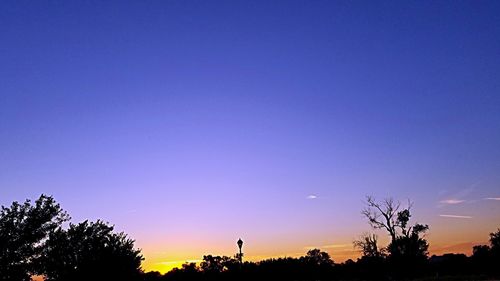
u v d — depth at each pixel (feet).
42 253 153.58
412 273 294.66
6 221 148.46
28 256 150.41
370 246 313.32
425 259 301.22
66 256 159.94
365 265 342.64
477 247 362.74
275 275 355.36
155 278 206.28
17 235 148.87
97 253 164.66
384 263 311.06
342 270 368.07
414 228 291.17
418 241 290.56
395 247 292.40
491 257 348.59
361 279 335.26
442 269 346.13
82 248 164.96
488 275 290.76
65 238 160.66
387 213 292.81
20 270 146.41
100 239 168.66
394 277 295.07
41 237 152.66
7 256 145.79
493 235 355.77
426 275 313.32
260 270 354.33
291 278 356.79
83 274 159.12
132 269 170.40
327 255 381.81
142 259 177.99
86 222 170.50
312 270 366.63
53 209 154.81
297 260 371.35
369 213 295.28
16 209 151.53
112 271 164.45
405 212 291.79
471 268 344.49
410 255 289.12
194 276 323.78
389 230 292.81
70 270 158.61
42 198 154.30
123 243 175.52
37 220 151.33
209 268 332.80
